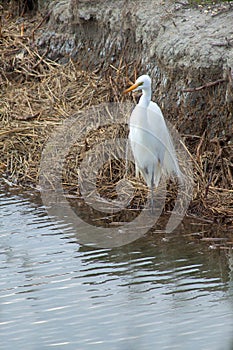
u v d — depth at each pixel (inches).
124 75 613.3
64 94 616.7
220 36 530.6
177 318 341.4
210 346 317.7
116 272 393.1
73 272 394.0
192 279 382.0
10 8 780.0
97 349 318.0
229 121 499.2
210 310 348.2
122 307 353.1
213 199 468.8
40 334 331.0
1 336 330.3
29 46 697.6
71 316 346.3
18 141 565.6
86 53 672.4
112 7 651.5
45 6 741.9
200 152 507.5
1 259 412.2
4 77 668.1
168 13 585.9
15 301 362.0
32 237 442.3
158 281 380.8
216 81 502.6
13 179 533.0
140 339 325.1
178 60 537.3
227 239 429.4
